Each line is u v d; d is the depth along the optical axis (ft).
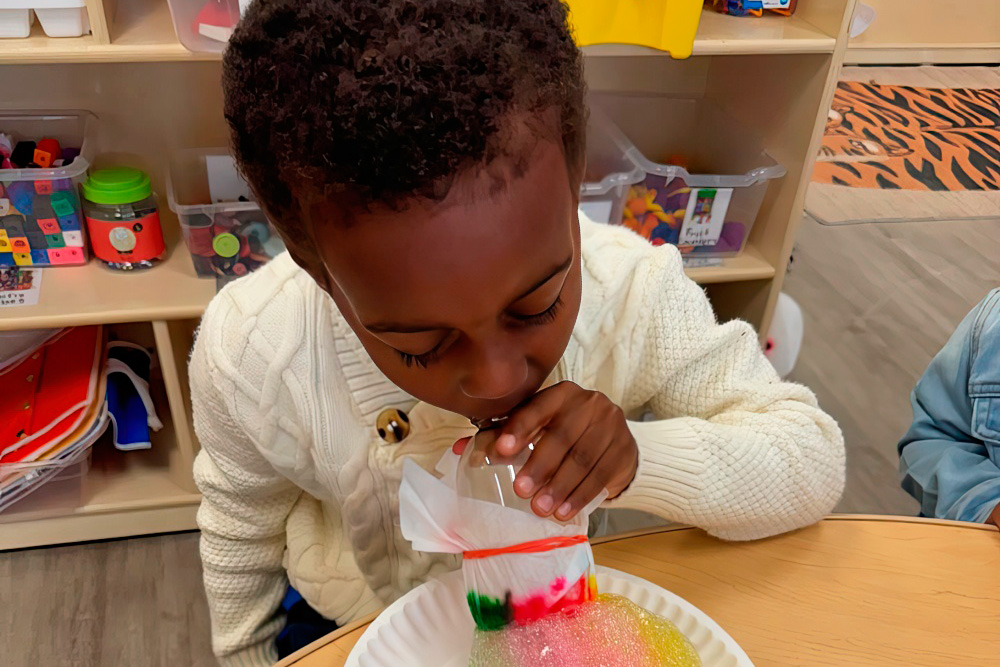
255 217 4.66
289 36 1.19
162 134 5.13
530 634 1.67
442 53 1.14
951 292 8.25
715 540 2.37
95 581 5.22
